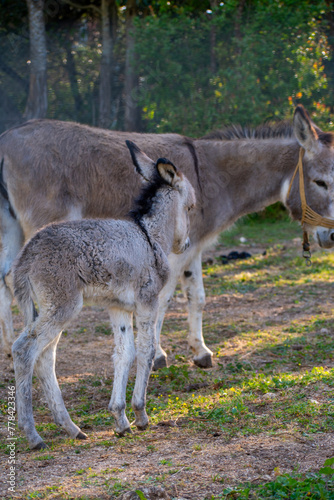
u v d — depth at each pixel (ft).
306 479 10.80
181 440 13.46
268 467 11.55
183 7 52.37
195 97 47.85
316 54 48.26
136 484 11.07
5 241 19.33
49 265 13.07
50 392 14.16
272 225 54.95
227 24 49.55
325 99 49.80
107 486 11.05
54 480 11.51
